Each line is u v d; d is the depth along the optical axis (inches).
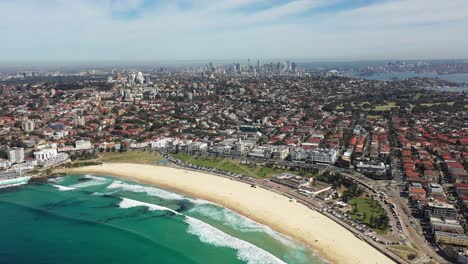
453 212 6766.7
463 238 5851.4
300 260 5625.0
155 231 6747.1
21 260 5767.7
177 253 5930.1
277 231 6604.3
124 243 6309.1
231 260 5689.0
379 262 5497.1
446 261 5447.8
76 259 5802.2
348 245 6008.9
